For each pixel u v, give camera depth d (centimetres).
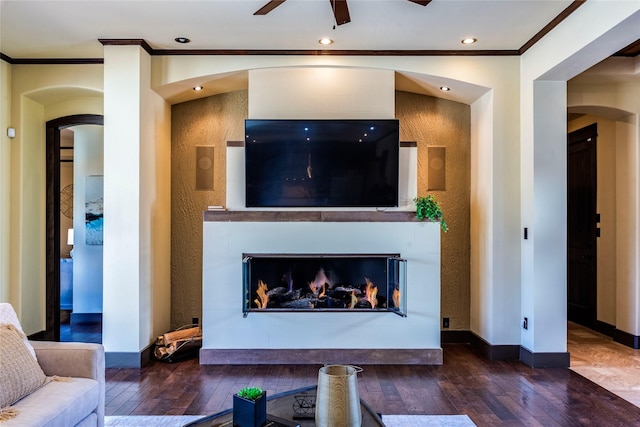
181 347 412
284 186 407
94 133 569
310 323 402
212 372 378
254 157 406
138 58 391
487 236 427
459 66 418
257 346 402
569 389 339
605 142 516
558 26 350
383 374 374
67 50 413
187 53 415
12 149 436
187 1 322
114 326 389
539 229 392
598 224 529
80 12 338
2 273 427
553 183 395
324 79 419
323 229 405
